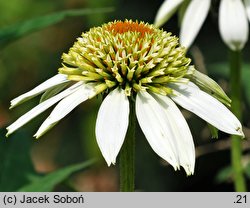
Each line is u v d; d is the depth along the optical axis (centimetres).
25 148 38
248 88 46
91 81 32
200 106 31
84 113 66
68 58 32
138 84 31
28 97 32
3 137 38
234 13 41
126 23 33
